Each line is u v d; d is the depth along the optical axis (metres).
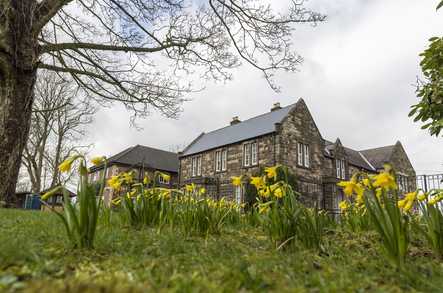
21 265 1.59
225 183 21.22
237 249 2.49
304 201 17.67
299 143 19.66
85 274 1.48
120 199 3.97
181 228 3.41
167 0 7.74
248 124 23.77
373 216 2.13
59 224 3.37
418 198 2.62
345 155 23.02
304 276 1.73
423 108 4.26
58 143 23.08
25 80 6.74
